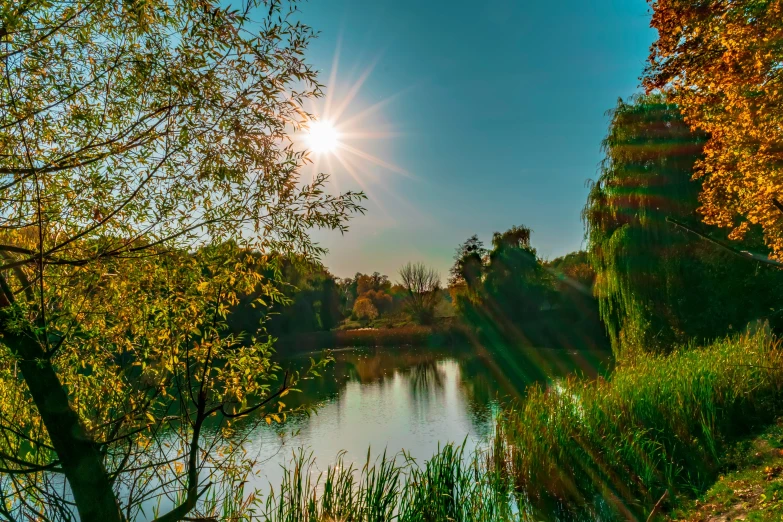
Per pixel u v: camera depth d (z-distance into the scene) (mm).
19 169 3295
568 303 39750
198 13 3848
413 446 15055
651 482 9203
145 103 3979
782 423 9867
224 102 4012
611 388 11898
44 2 3352
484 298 43438
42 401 3693
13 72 3482
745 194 8836
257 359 4449
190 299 4223
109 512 3826
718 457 9492
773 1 6227
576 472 9859
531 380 26047
